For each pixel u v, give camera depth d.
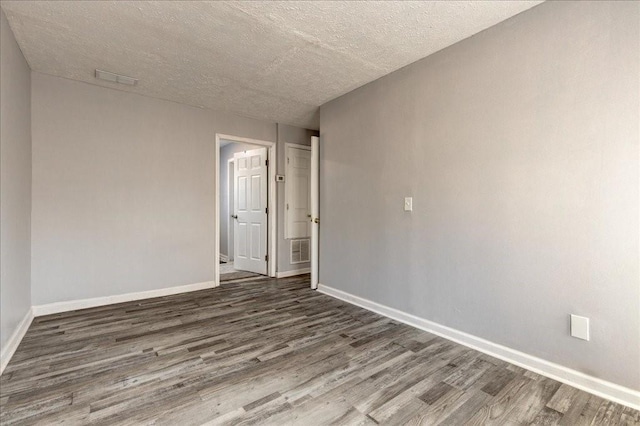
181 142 3.84
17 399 1.68
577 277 1.86
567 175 1.89
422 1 1.94
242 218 5.22
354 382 1.89
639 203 1.65
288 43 2.46
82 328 2.67
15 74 2.37
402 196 2.90
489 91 2.24
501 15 2.10
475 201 2.34
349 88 3.38
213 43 2.46
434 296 2.64
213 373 1.97
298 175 5.02
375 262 3.18
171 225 3.77
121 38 2.39
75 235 3.17
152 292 3.64
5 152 2.09
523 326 2.09
